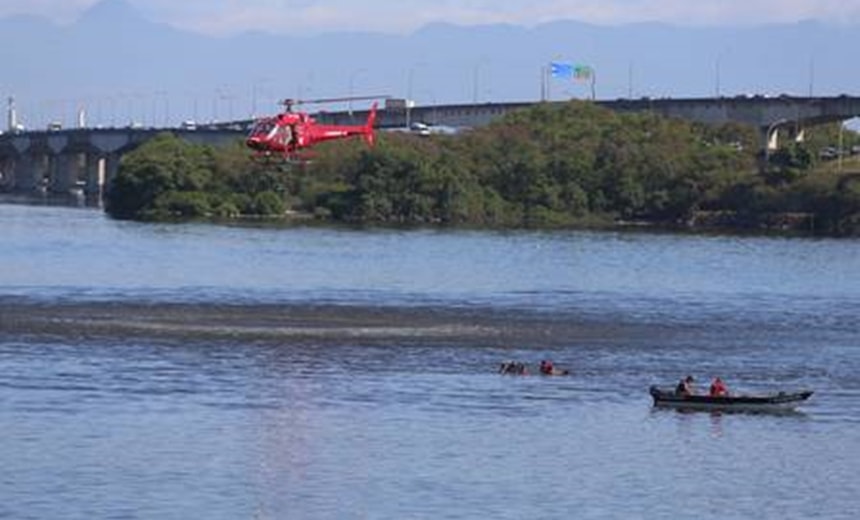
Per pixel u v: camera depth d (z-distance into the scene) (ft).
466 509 569.23
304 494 580.71
